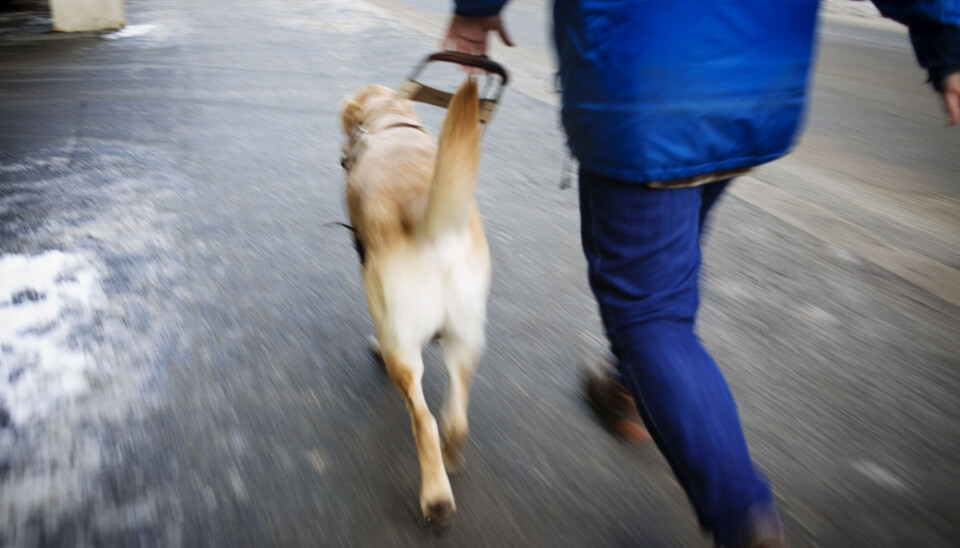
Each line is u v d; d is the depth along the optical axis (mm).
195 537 2203
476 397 2859
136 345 3150
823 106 7359
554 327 3357
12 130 6004
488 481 2438
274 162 5434
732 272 3881
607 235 1930
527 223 4469
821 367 3070
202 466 2488
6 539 2178
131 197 4734
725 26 1687
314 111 6711
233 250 4051
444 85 7586
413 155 2523
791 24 1753
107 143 5746
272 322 3357
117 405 2777
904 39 11805
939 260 4078
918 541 2215
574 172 5332
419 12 12594
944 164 5785
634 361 1920
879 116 7070
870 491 2406
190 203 4668
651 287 1935
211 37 9922
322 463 2518
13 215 4406
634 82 1712
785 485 2424
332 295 3604
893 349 3211
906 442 2637
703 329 3336
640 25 1689
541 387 2928
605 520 2287
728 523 1816
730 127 1753
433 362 3107
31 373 2941
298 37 10062
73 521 2248
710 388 1853
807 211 4730
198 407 2779
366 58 8859
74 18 10070
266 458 2531
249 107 6773
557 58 1944
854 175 5469
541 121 6547
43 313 3365
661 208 1845
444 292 2203
